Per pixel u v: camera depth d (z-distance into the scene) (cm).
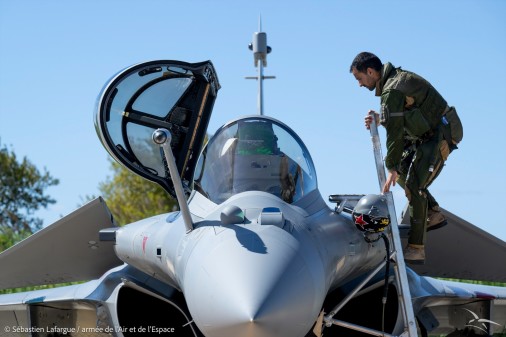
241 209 688
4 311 959
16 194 4175
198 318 619
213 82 891
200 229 689
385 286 704
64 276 1075
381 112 746
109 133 839
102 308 803
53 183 4278
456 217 997
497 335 1146
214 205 737
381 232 712
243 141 782
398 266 695
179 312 809
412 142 789
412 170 770
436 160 772
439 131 769
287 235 659
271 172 756
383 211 704
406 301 689
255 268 613
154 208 4147
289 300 601
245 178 753
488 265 1065
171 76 866
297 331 611
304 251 650
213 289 610
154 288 798
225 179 758
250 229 661
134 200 4184
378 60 777
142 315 823
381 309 794
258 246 636
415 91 755
